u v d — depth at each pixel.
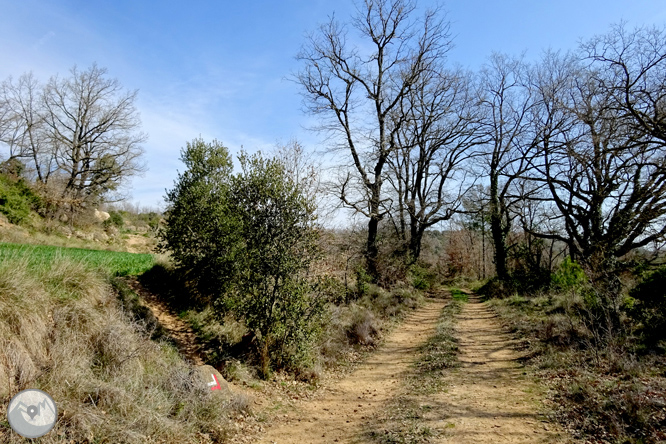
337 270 17.34
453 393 7.07
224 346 9.55
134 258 19.62
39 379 5.16
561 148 19.30
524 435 5.06
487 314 17.25
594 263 13.43
